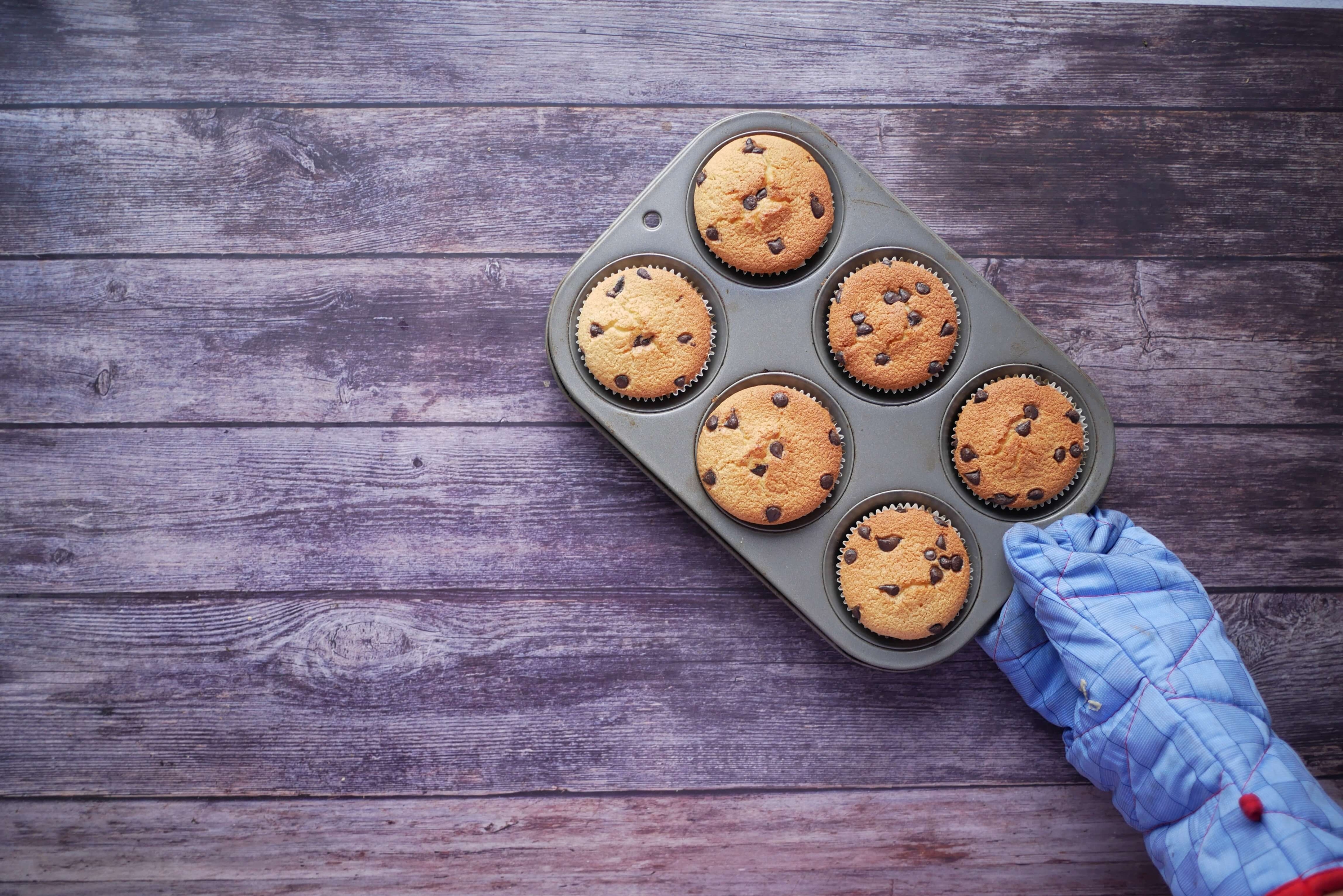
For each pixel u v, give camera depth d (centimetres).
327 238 78
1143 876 79
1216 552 79
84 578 78
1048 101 79
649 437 75
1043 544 74
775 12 79
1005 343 75
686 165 75
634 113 79
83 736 78
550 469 78
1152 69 80
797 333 75
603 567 78
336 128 78
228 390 78
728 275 75
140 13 78
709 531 77
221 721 78
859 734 79
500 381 78
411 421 78
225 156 78
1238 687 72
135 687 78
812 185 75
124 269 78
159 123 78
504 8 78
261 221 78
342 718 78
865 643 75
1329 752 79
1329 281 80
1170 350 79
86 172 78
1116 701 73
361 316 78
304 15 78
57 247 78
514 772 78
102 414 78
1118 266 79
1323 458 79
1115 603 74
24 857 77
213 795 78
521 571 78
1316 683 79
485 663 78
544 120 78
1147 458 79
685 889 78
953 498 75
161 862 78
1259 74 80
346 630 78
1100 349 79
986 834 79
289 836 78
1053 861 79
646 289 74
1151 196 79
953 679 79
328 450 78
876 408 75
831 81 79
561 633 78
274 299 78
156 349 78
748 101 79
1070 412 75
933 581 74
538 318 78
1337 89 80
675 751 79
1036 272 79
